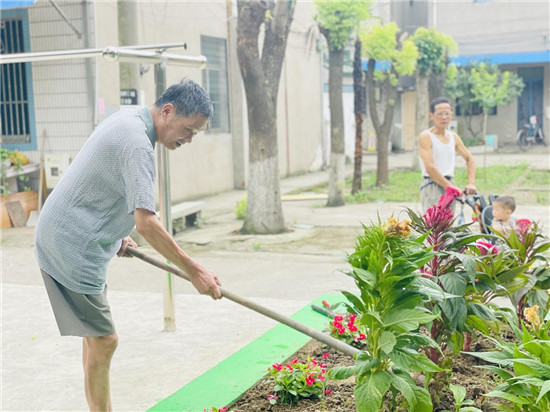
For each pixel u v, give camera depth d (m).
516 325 3.95
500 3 25.88
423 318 3.15
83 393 4.85
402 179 18.45
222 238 11.22
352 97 23.36
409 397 3.13
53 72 12.72
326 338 3.62
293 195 16.12
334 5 13.55
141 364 5.36
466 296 3.84
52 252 3.77
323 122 21.89
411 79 27.05
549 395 2.80
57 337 6.13
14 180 12.85
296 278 8.29
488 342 4.73
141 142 3.67
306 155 20.98
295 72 20.09
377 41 16.03
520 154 25.75
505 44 26.05
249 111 11.47
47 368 5.36
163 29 14.16
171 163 14.64
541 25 25.61
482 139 27.86
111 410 4.13
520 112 29.17
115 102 12.77
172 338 5.99
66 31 12.56
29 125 13.09
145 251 8.89
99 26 12.45
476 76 22.41
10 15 12.88
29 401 4.72
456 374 4.22
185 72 14.92
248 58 11.16
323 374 4.18
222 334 6.05
